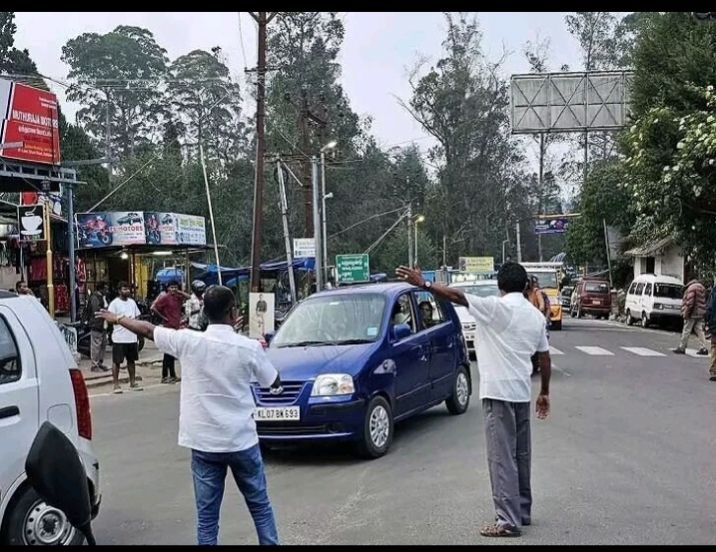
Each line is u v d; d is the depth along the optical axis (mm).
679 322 31219
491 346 5848
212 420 4801
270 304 19969
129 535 6086
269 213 44906
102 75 52031
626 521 6094
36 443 3234
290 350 8938
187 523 6391
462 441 9227
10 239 21672
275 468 8227
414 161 62250
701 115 20188
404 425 10367
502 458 5797
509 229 69062
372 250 57625
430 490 7102
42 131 17203
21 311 5344
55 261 24797
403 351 9328
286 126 44500
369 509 6570
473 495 6887
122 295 14352
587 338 25062
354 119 54000
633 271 46750
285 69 46156
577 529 5910
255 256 22828
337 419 8148
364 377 8414
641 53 24703
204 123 54000
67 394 5371
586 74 29328
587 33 59219
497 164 60500
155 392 14312
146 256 31750
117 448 9453
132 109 55500
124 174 42219
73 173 18172
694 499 6703
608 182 45938
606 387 13555
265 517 4953
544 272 30609
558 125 29516
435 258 61688
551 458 8266
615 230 46875
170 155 45344
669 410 11172
